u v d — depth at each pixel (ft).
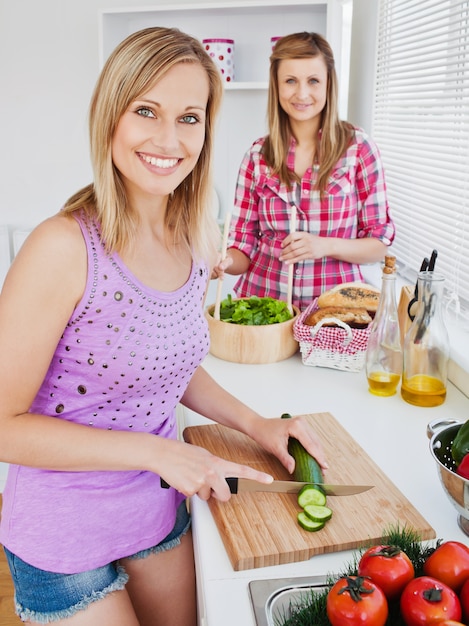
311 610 2.64
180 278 3.78
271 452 3.99
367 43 8.88
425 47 7.23
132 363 3.50
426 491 3.78
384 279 4.89
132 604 4.10
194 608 4.27
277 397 5.01
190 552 4.25
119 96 3.22
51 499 3.51
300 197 6.98
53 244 3.20
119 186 3.45
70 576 3.59
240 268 7.40
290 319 5.83
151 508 3.83
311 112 6.63
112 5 10.23
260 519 3.41
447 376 5.37
